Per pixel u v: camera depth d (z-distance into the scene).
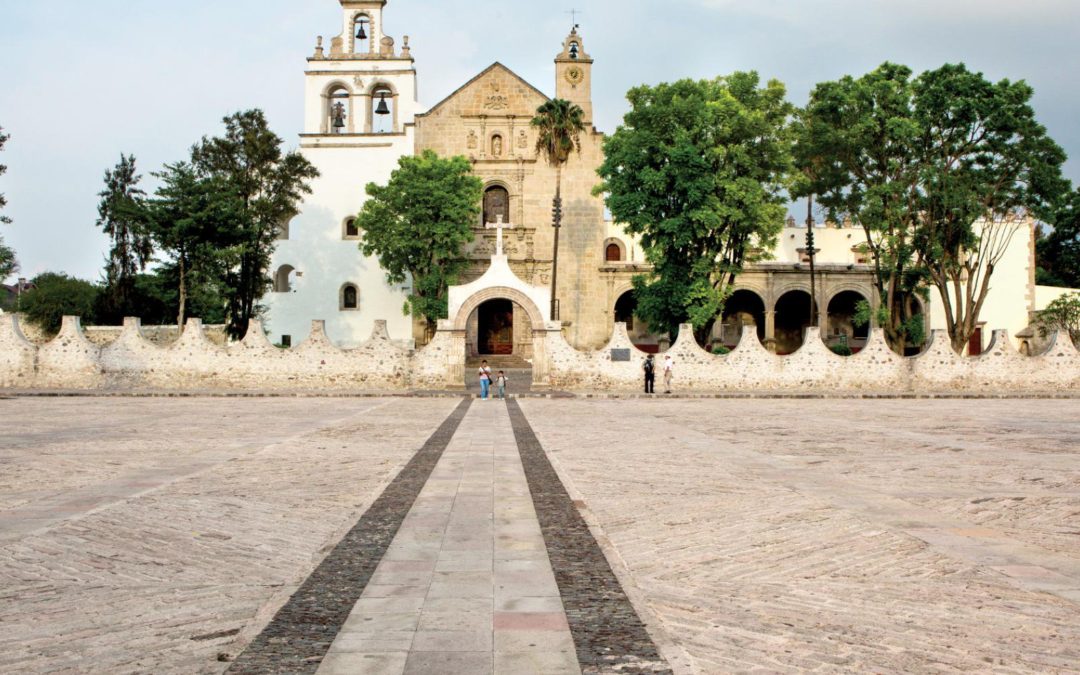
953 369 42.59
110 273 64.38
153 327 52.97
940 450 18.28
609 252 69.94
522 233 62.47
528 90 63.22
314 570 8.15
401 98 63.88
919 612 7.11
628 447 18.62
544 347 41.53
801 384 42.09
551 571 8.12
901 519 10.86
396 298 61.75
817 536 9.90
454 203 54.91
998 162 45.12
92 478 14.01
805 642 6.38
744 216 45.06
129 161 67.69
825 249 68.88
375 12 64.06
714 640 6.41
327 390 40.31
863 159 46.38
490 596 7.30
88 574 8.30
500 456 16.91
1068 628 6.71
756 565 8.63
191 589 7.85
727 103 44.12
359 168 62.34
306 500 12.05
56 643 6.39
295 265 61.94
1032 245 66.44
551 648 6.04
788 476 14.41
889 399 38.22
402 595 7.32
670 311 46.84
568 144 51.03
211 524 10.52
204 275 49.50
